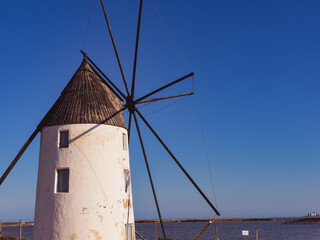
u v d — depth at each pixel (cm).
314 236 7794
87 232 1855
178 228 14588
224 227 15338
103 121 2069
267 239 6988
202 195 2048
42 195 1955
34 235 1931
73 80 2259
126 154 2206
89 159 1975
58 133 2027
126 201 2092
